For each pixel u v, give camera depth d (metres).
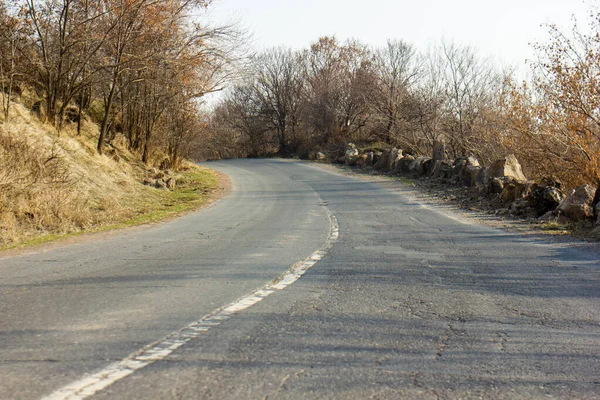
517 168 20.89
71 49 22.83
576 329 4.79
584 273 7.41
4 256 8.99
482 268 7.75
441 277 7.09
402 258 8.59
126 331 4.50
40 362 3.71
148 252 9.33
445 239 10.89
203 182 28.62
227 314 5.10
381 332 4.59
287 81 70.44
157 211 17.73
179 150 34.31
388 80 49.28
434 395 3.27
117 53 23.08
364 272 7.38
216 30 25.94
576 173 19.34
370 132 58.53
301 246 9.95
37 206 13.17
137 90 28.25
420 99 42.12
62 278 6.95
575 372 3.73
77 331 4.49
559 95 19.48
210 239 11.11
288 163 49.22
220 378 3.47
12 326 4.64
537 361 3.94
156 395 3.17
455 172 25.61
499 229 12.52
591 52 18.77
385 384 3.43
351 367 3.72
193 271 7.42
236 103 73.69
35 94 24.14
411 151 44.94
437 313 5.26
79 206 14.39
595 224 11.89
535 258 8.62
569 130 19.19
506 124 23.38
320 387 3.35
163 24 24.20
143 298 5.76
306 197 21.97
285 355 3.95
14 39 21.34
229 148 78.88
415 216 15.43
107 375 3.48
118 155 25.55
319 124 64.62
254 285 6.48
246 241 10.69
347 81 62.19
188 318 4.95
